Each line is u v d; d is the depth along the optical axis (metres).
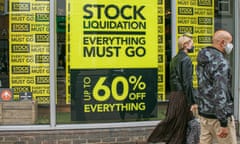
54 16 7.96
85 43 8.05
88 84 8.09
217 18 8.70
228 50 5.54
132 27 8.19
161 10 8.33
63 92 8.05
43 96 8.05
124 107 8.21
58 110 8.04
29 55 8.02
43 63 8.03
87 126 8.01
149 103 8.33
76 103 8.07
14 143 7.87
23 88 8.05
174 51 8.39
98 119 8.14
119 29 8.14
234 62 8.79
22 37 8.01
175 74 7.05
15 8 7.96
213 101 5.41
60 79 8.04
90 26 8.04
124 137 8.13
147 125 8.23
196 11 8.54
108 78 8.13
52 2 7.93
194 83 8.50
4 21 7.97
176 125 7.07
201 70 5.55
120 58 8.16
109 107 8.16
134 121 8.24
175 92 7.10
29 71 8.04
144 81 8.28
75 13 8.01
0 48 7.98
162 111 8.39
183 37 7.05
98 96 8.12
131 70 8.21
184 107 7.02
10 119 7.97
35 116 8.01
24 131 7.91
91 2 8.02
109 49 8.12
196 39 8.58
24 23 7.99
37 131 7.92
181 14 8.45
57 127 7.94
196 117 6.95
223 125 5.28
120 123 8.12
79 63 8.05
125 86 8.20
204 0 8.60
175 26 8.40
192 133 6.96
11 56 8.02
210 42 8.66
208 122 5.59
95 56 8.08
